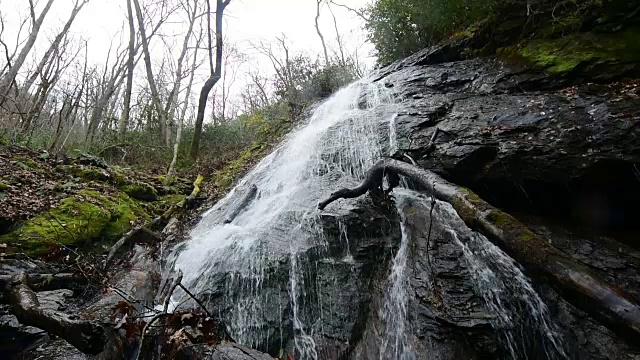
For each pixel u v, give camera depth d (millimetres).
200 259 4801
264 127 12125
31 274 4164
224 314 3916
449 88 6836
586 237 3803
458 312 3191
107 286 4129
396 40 9852
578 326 2990
